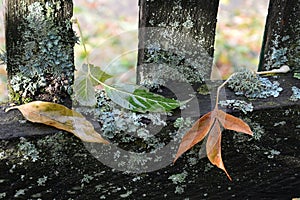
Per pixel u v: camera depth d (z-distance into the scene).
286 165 0.96
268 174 0.97
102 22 2.15
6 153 0.84
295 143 0.94
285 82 0.95
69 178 0.89
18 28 0.86
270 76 0.97
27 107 0.86
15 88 0.88
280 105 0.91
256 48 2.10
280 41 0.96
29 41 0.86
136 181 0.92
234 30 2.21
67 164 0.87
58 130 0.85
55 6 0.86
